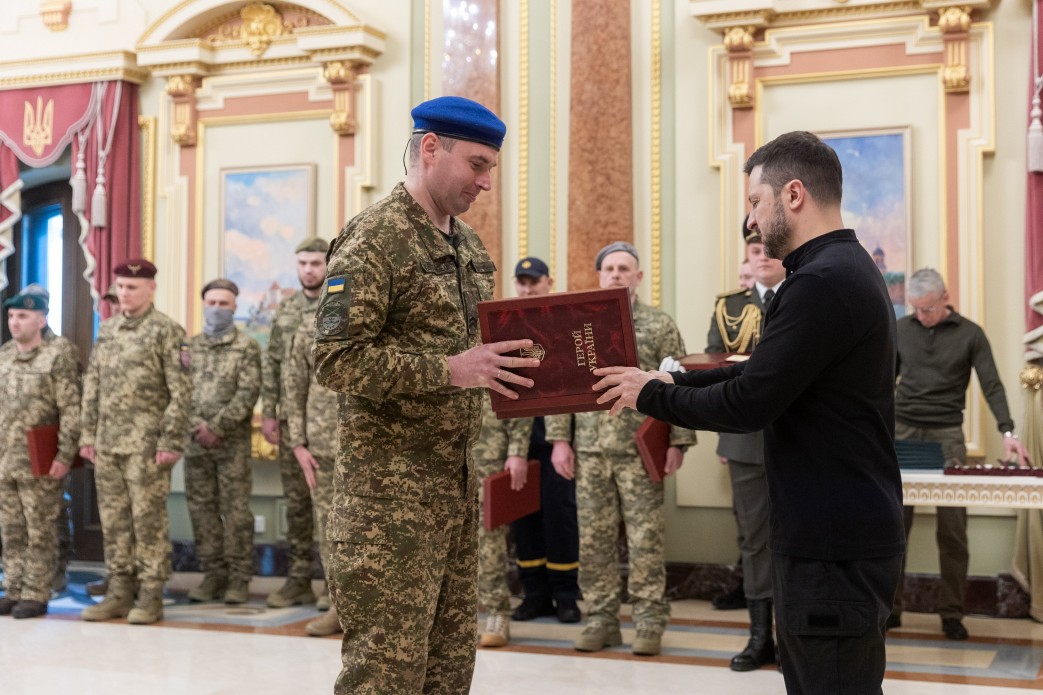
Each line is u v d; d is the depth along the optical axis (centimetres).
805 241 239
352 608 248
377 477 250
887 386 234
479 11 687
